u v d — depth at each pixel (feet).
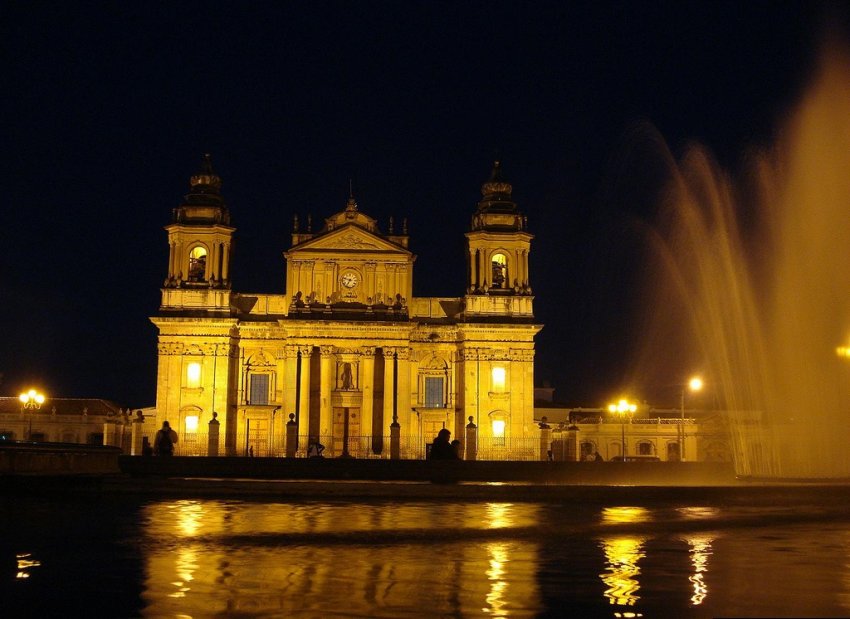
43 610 65.82
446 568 84.28
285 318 337.11
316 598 70.59
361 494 164.25
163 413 328.49
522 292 342.44
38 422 372.38
